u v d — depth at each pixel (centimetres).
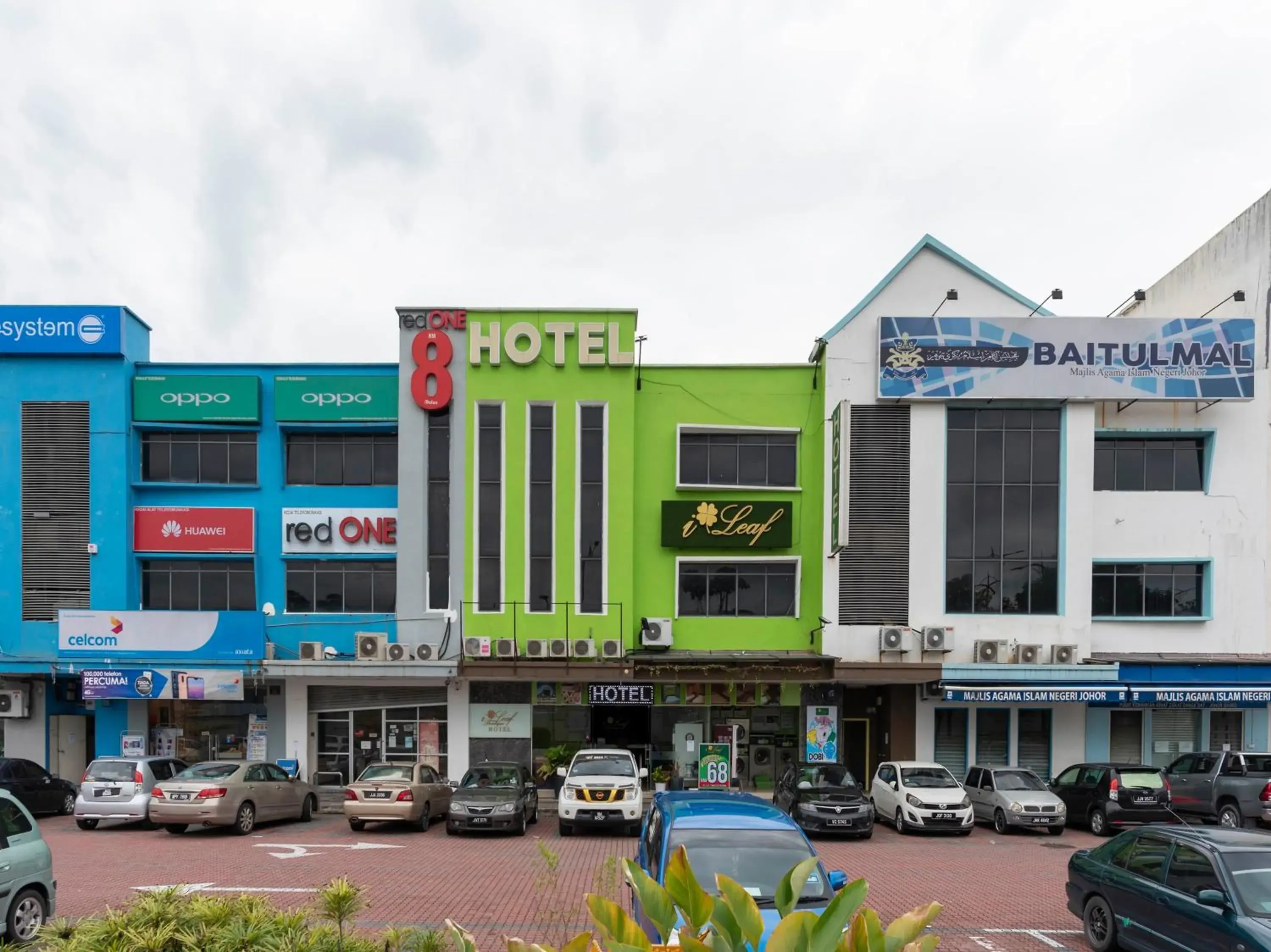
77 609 2248
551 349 2269
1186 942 837
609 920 343
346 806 1777
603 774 1847
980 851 1628
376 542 2322
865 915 312
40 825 1864
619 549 2238
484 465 2258
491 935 1021
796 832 862
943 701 2216
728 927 321
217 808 1677
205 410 2327
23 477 2297
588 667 2147
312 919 770
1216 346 2195
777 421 2347
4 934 906
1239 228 2375
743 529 2284
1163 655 2242
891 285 2281
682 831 849
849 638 2200
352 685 2300
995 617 2192
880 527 2220
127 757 1862
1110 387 2186
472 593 2217
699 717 2319
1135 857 951
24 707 2245
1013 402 2223
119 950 558
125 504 2288
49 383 2303
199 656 2158
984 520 2228
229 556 2309
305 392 2330
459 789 1833
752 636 2298
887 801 1920
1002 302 2272
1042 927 1093
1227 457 2284
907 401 2219
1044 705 2266
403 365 2266
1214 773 1917
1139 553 2280
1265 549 2272
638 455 2334
